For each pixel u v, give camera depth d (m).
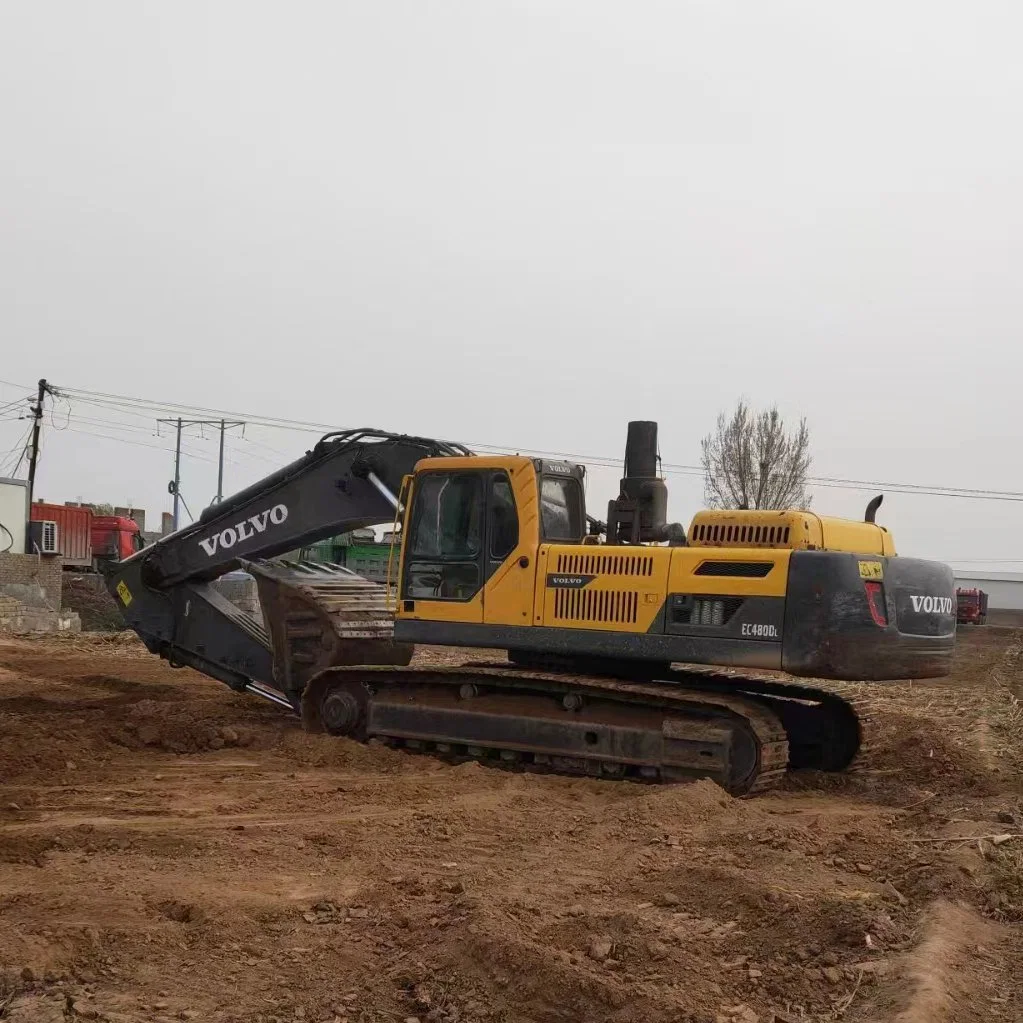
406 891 6.38
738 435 41.38
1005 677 24.44
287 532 12.26
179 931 5.67
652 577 9.88
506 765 10.59
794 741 11.42
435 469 10.82
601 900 6.27
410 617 10.86
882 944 5.60
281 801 8.77
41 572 32.03
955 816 8.82
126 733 11.52
